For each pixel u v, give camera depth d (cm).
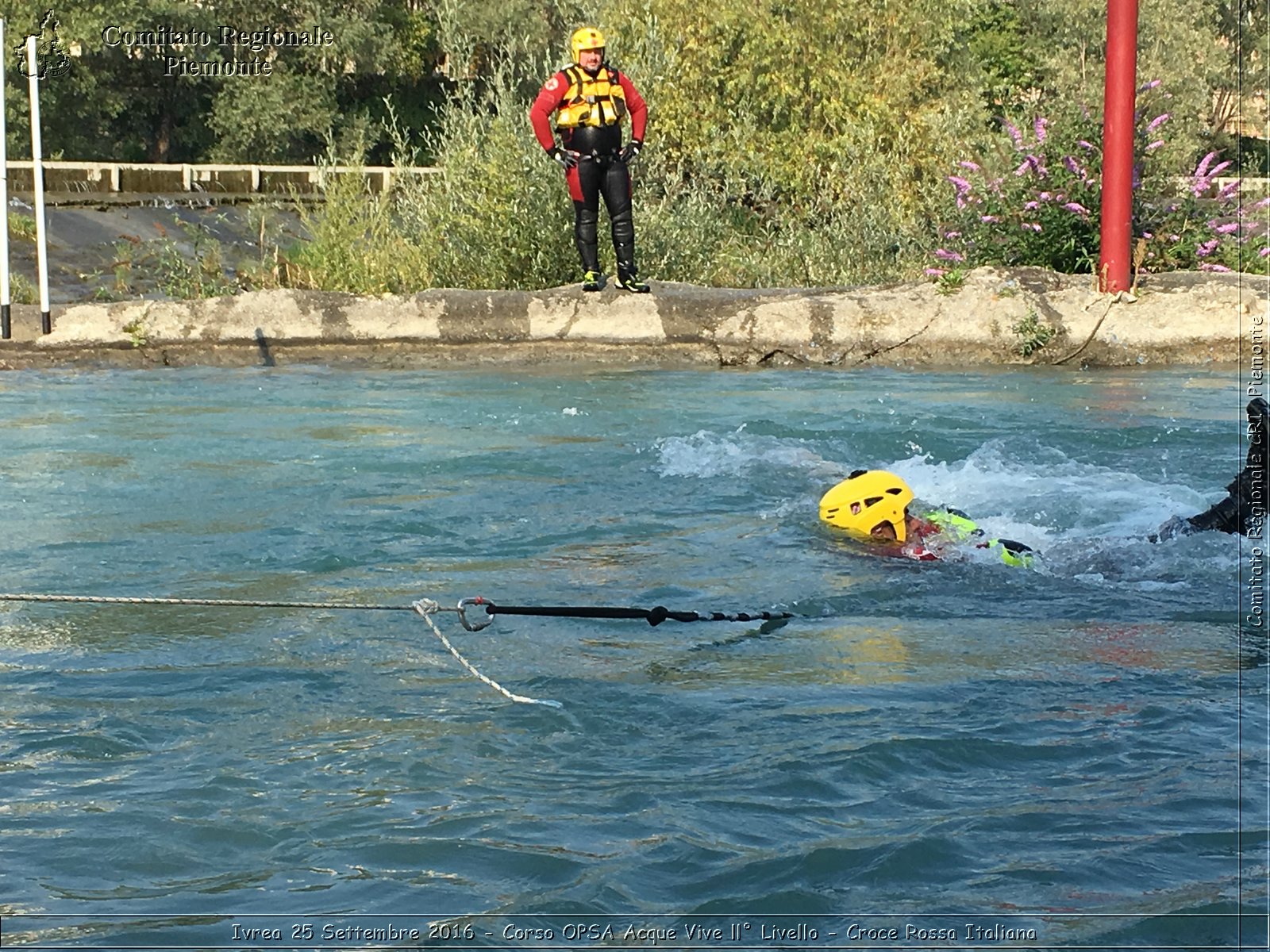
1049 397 1209
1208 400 1188
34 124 1400
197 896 375
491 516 822
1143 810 419
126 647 589
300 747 479
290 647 589
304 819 420
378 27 4250
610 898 371
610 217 1503
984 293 1427
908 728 490
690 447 1005
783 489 888
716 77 2153
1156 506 849
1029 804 425
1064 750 468
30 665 567
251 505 838
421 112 4566
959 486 897
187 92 4219
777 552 750
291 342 1430
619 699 526
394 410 1159
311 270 1725
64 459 964
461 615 535
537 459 970
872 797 432
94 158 4138
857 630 620
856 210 1822
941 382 1298
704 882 379
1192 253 1534
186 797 437
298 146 4316
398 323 1438
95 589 674
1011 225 1584
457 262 1612
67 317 1412
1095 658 574
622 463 957
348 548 750
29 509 827
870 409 1149
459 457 975
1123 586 693
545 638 606
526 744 480
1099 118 1709
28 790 443
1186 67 4166
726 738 484
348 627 618
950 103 2253
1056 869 382
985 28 4241
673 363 1426
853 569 722
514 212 1591
